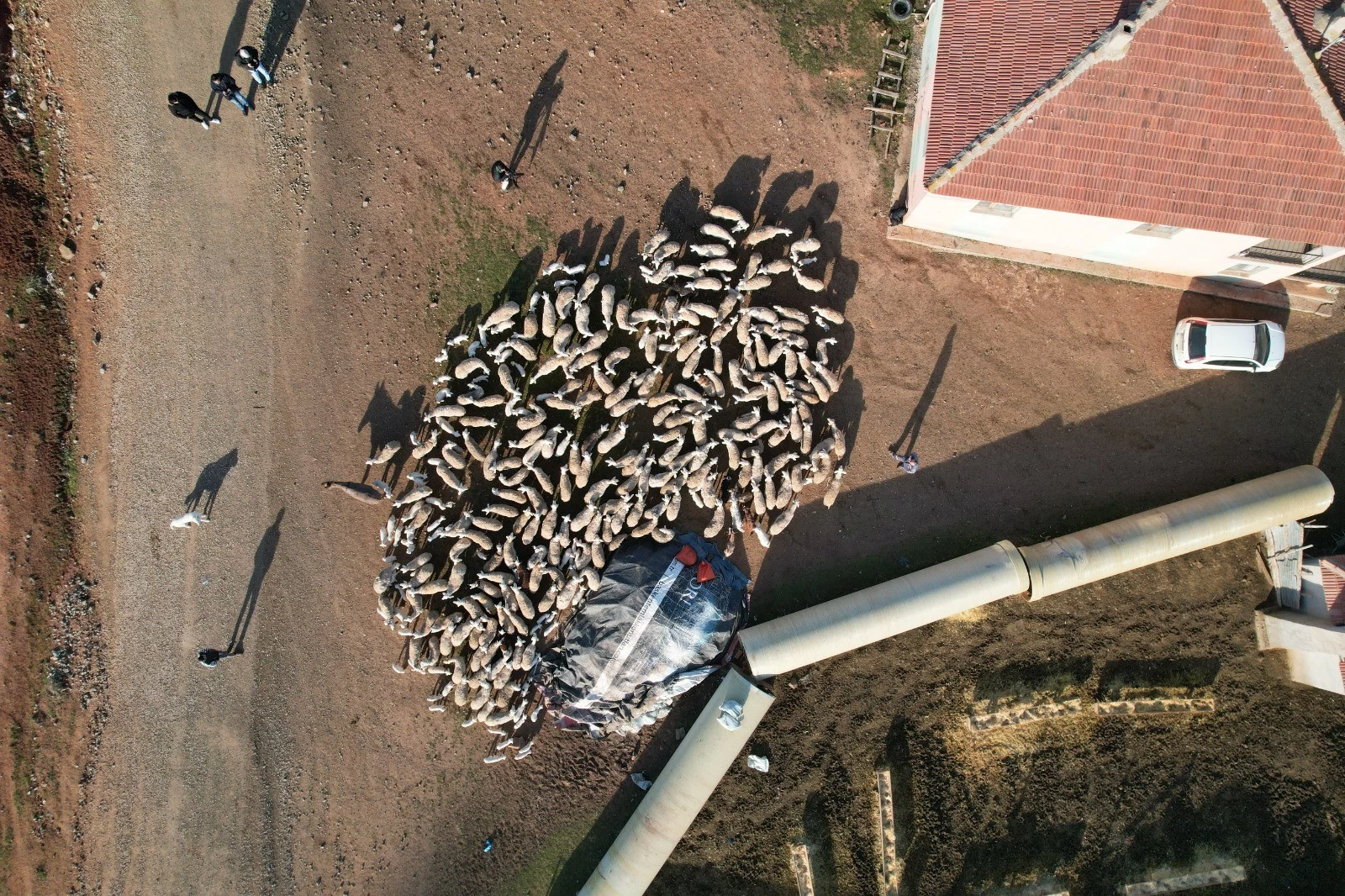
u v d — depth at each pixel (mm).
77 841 23062
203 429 22922
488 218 22734
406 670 22953
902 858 22578
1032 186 18484
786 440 22734
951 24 18922
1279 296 22328
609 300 21891
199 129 22656
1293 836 22453
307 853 23078
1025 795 22766
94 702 23000
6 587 22859
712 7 22438
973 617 22922
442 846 23094
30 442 22781
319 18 22578
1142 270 22359
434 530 22609
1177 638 22828
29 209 22656
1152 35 17203
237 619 23016
